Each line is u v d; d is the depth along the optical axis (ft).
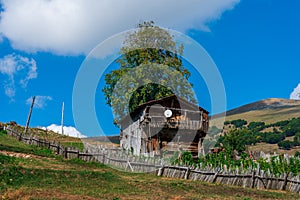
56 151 94.02
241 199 55.06
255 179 68.69
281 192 65.82
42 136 140.05
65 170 65.72
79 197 47.62
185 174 70.74
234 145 120.67
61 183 55.67
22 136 114.01
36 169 61.87
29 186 52.19
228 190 62.75
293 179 68.03
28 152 87.92
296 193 66.13
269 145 264.93
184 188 60.34
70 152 87.71
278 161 84.74
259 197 59.47
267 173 69.00
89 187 54.95
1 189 49.29
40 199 45.01
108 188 55.42
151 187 58.80
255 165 84.07
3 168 58.75
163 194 54.44
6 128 125.80
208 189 61.93
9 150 85.46
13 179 54.85
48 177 58.59
